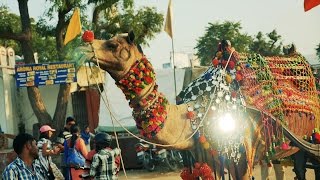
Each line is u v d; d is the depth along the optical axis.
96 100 20.02
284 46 7.36
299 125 6.57
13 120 19.78
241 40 43.31
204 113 5.65
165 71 17.08
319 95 7.15
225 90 5.71
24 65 16.64
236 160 5.68
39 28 18.91
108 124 15.91
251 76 5.98
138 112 5.34
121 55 5.16
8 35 17.97
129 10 19.22
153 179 13.46
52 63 16.64
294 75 6.78
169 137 5.47
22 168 4.47
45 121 17.70
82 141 8.97
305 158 6.92
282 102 6.23
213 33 45.44
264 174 7.89
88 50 5.08
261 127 5.96
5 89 19.44
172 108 5.61
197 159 5.75
